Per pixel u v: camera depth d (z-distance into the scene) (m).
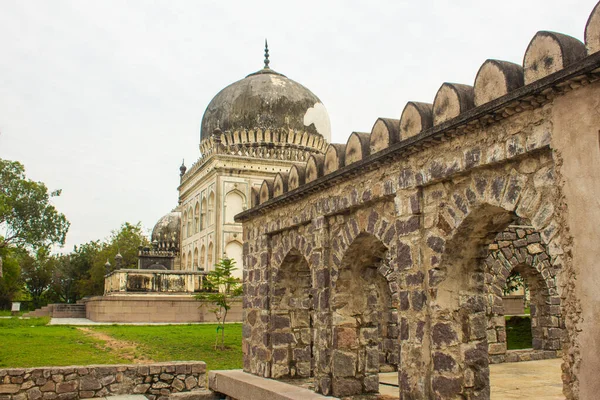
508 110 5.73
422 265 7.14
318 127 40.66
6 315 43.81
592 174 4.92
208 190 38.06
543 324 14.43
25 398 10.61
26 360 14.53
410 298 7.30
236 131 38.84
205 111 42.31
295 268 11.25
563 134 5.20
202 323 29.03
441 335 6.82
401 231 7.48
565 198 5.17
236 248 36.34
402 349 7.40
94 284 55.09
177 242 46.97
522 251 14.14
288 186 10.88
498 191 6.09
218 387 11.45
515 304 25.06
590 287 4.89
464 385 6.67
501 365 12.80
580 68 4.81
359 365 9.05
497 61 6.04
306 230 10.12
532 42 5.58
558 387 9.78
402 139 7.48
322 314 9.21
